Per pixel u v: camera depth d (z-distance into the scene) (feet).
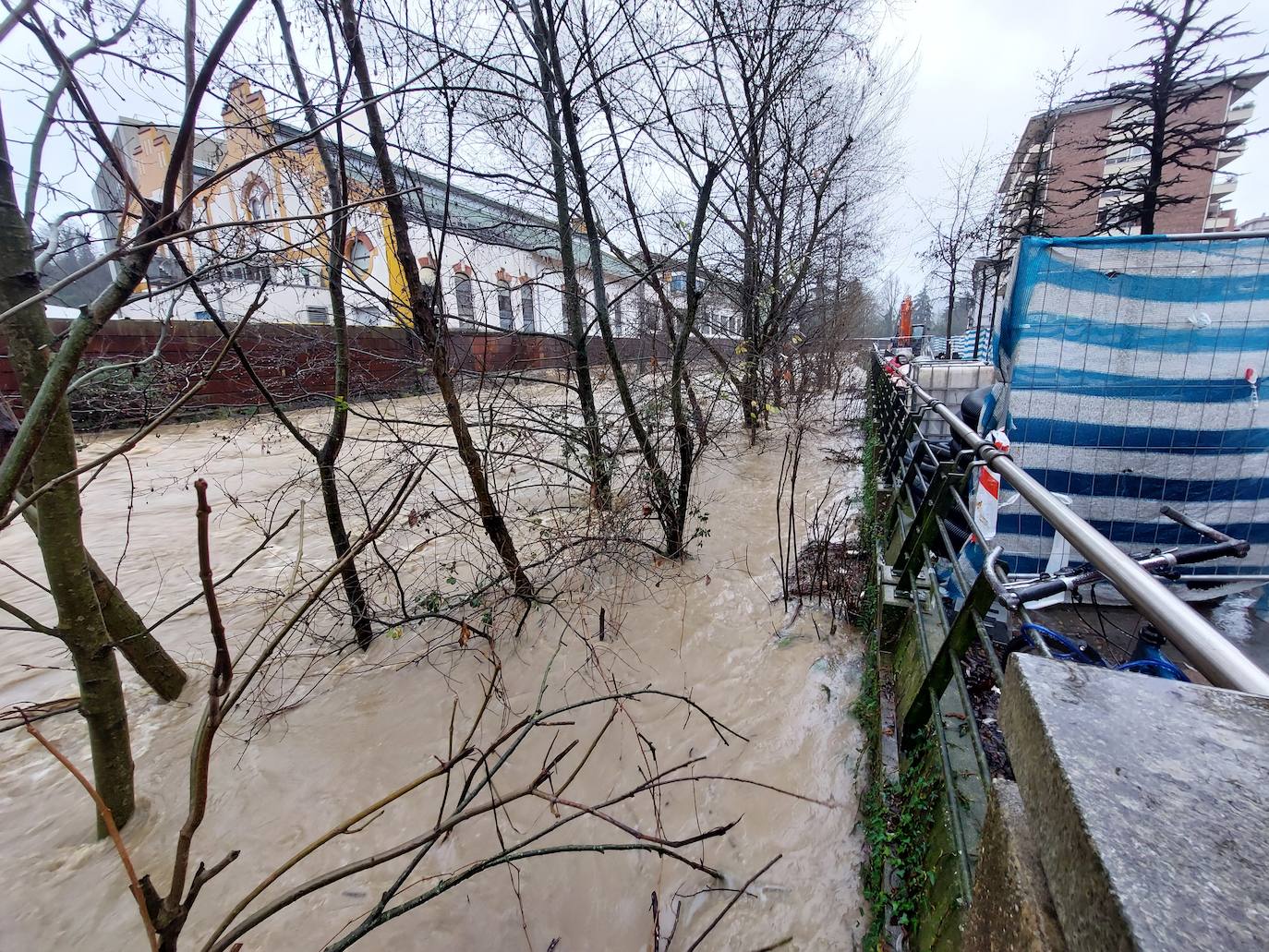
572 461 19.83
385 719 10.69
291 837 8.37
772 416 32.65
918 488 14.26
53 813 8.69
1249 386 10.44
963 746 6.57
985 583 5.98
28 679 11.94
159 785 9.16
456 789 9.16
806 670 11.19
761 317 27.66
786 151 25.09
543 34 12.86
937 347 73.36
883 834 6.84
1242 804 1.85
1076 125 66.18
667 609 14.17
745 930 6.73
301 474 14.84
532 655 12.45
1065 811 1.97
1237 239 10.07
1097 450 11.26
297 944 6.94
